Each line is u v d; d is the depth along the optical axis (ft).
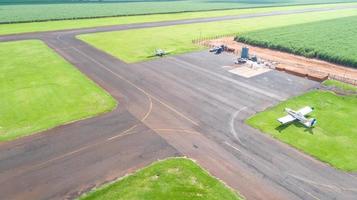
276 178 85.46
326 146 100.83
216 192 79.20
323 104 133.28
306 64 191.72
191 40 243.81
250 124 113.91
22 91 138.51
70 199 76.38
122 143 100.17
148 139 102.78
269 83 155.53
